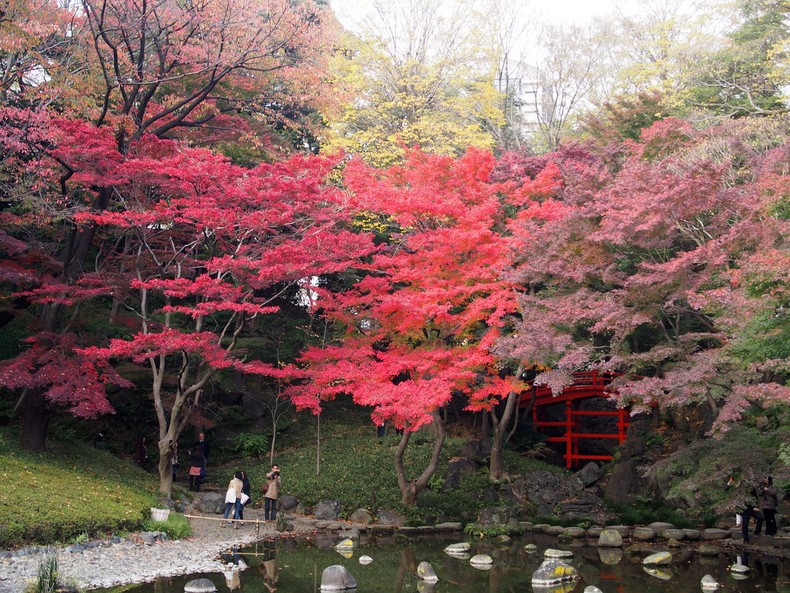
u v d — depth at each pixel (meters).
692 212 16.53
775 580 14.91
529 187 20.80
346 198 19.70
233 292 17.81
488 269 19.50
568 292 19.66
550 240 18.62
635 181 17.66
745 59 29.34
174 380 24.92
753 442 17.56
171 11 21.14
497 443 24.53
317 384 20.59
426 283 20.16
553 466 26.72
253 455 27.78
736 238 15.94
